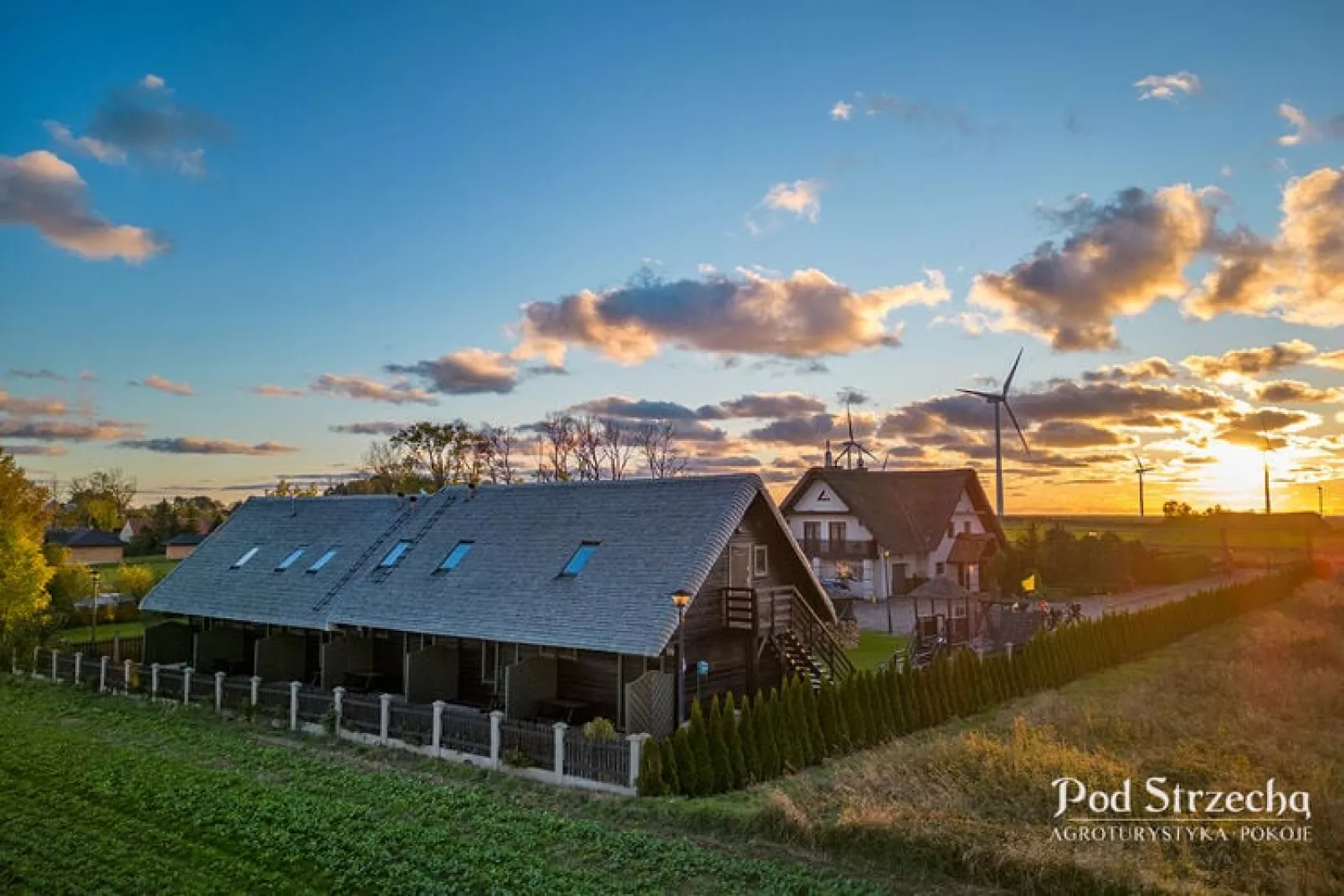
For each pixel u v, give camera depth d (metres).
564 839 15.04
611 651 21.08
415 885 13.20
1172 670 30.89
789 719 19.91
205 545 35.84
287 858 14.40
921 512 61.06
